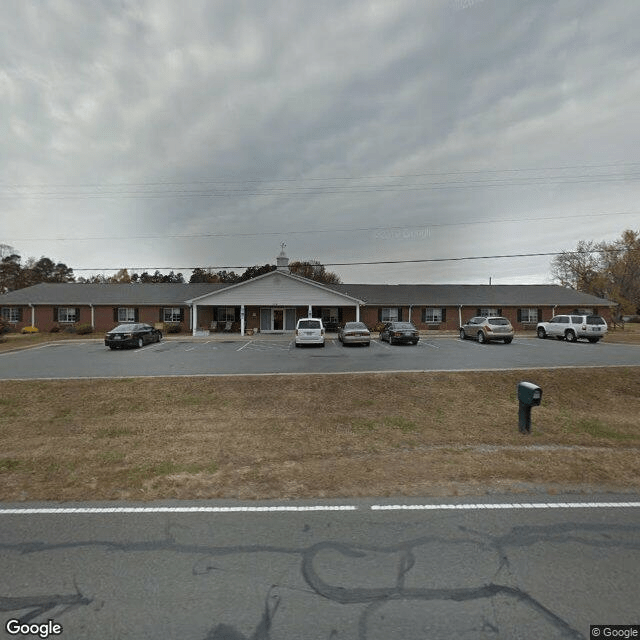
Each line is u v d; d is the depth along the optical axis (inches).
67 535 144.6
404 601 107.0
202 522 154.2
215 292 1138.0
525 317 1338.6
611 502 169.9
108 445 271.1
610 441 273.9
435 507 165.6
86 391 416.8
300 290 1143.0
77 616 102.4
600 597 107.9
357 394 406.3
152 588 113.4
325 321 1296.8
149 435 295.1
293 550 133.0
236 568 122.8
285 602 107.0
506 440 278.8
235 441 278.1
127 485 195.8
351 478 201.5
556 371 485.7
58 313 1272.1
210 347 839.1
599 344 854.5
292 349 777.6
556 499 173.3
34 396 405.1
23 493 186.4
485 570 120.4
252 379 450.0
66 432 306.5
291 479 201.3
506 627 97.2
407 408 370.3
